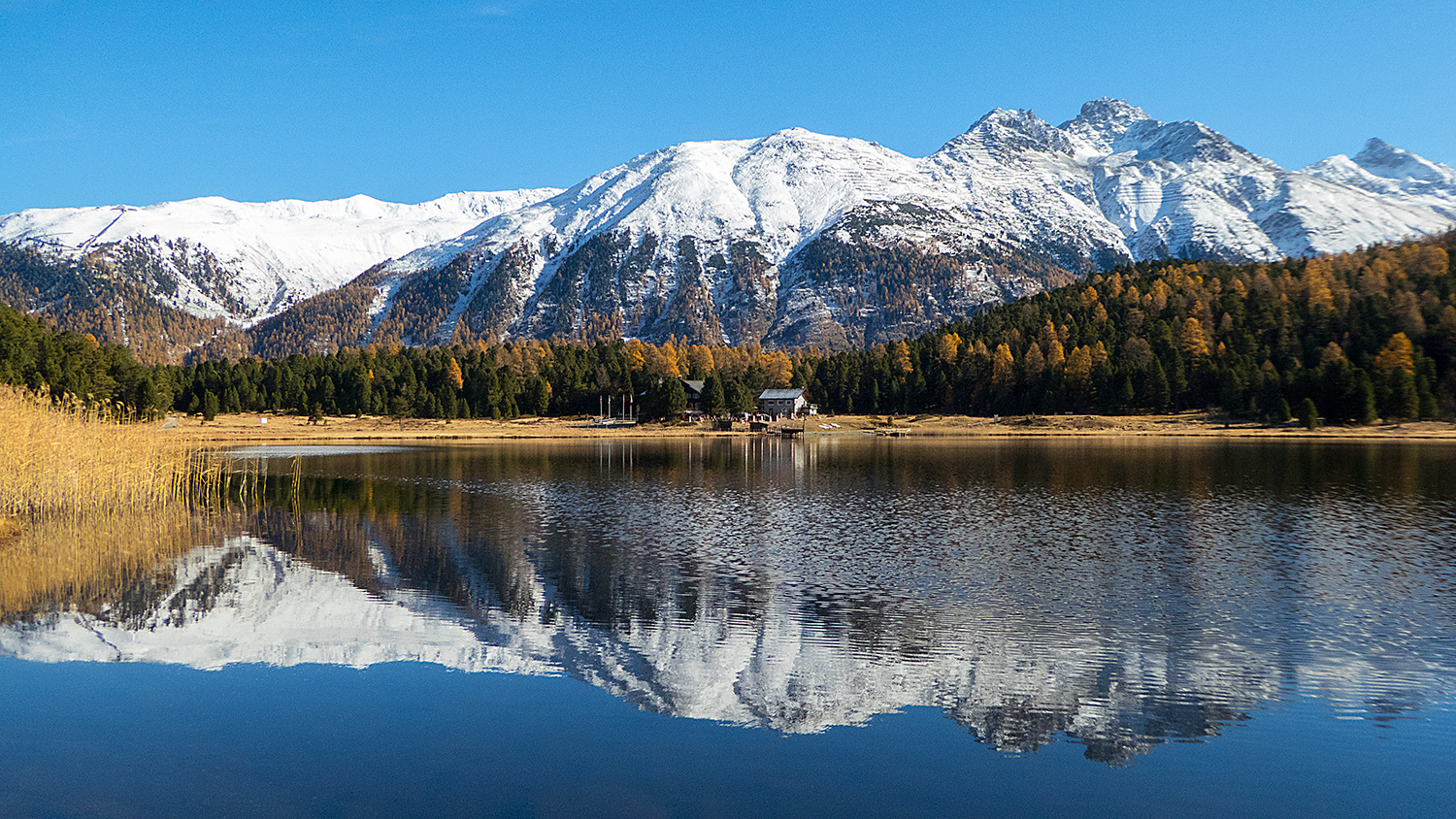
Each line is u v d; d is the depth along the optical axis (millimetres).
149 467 48406
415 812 13914
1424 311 160750
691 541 38625
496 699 18844
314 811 13906
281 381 182250
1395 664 21719
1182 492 57312
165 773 15148
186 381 176500
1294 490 58062
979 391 179000
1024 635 24000
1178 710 18719
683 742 16750
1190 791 15094
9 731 16844
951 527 42688
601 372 187375
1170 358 160500
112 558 33250
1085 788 15156
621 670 20875
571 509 48719
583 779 15148
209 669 20531
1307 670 21234
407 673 20359
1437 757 16516
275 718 17609
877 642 23219
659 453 99625
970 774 15562
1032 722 17953
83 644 22250
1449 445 105750
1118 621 25453
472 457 91875
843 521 44406
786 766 15805
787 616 25781
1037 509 48688
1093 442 118000
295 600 27109
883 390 193000
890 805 14414
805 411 189750
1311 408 132125
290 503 50719
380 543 37281
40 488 41250
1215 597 28359
